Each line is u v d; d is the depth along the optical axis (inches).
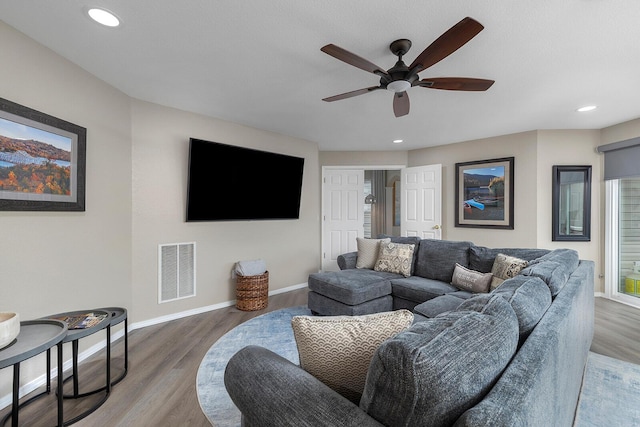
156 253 124.4
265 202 161.5
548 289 57.4
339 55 66.9
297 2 63.9
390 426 28.5
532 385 29.2
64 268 88.4
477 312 38.4
